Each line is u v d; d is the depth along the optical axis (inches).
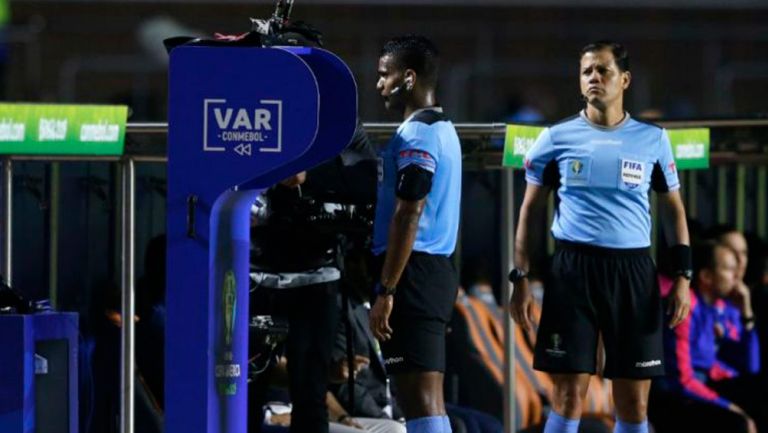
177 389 684.7
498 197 1019.9
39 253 964.0
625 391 865.5
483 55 2043.6
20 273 962.1
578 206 848.3
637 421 868.0
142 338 950.4
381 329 813.2
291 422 866.1
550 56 2050.9
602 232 843.4
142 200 978.7
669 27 2068.2
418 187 804.6
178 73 679.7
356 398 962.1
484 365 1011.3
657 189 867.4
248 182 718.5
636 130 852.6
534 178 864.3
